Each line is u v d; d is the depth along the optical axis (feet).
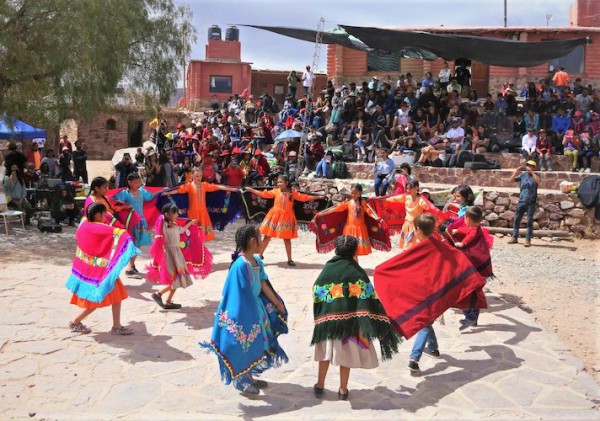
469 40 66.49
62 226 50.16
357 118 73.82
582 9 94.43
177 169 68.03
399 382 20.65
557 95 72.59
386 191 57.77
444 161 64.90
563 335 27.53
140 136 111.14
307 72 86.33
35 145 75.36
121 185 55.36
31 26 51.03
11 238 44.24
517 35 89.76
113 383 19.89
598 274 40.29
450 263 21.75
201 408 18.28
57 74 52.95
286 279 34.50
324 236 34.06
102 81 57.26
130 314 27.22
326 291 18.58
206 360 22.06
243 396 19.22
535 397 19.66
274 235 36.78
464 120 70.90
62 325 25.36
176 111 116.06
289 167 67.05
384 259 41.29
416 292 21.30
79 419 17.16
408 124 70.13
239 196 38.75
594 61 90.43
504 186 61.72
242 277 18.76
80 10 51.88
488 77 94.07
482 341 24.99
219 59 126.93
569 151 64.75
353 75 97.86
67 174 63.21
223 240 47.91
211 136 72.84
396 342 19.31
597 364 23.76
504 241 50.90
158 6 66.08
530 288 36.19
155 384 19.90
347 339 18.31
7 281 32.35
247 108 92.17
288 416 17.76
